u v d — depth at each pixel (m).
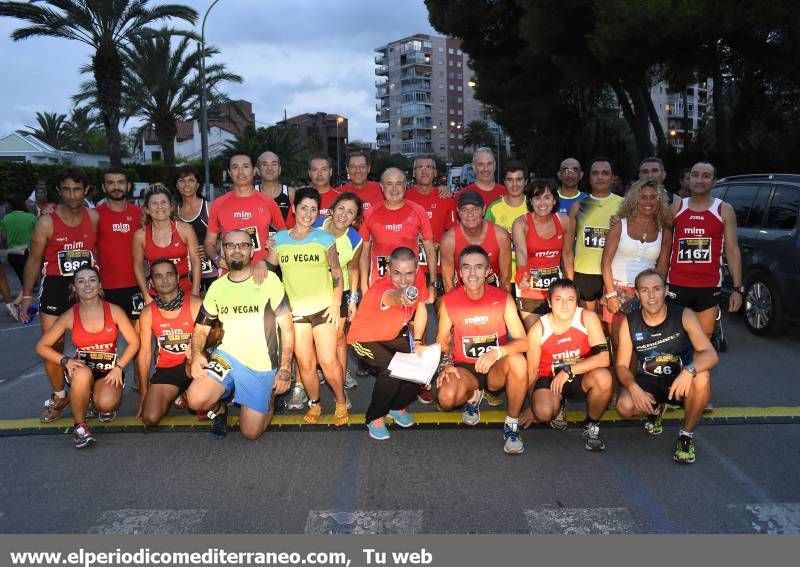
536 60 23.78
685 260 5.47
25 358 7.41
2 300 10.93
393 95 136.12
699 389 4.16
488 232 5.39
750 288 7.72
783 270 7.16
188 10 22.83
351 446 4.65
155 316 4.94
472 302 4.69
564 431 4.91
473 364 4.81
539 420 4.62
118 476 4.20
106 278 5.64
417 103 129.88
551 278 5.56
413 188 6.96
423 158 6.77
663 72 22.16
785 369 6.28
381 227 5.67
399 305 4.57
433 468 4.25
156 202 5.29
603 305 5.43
